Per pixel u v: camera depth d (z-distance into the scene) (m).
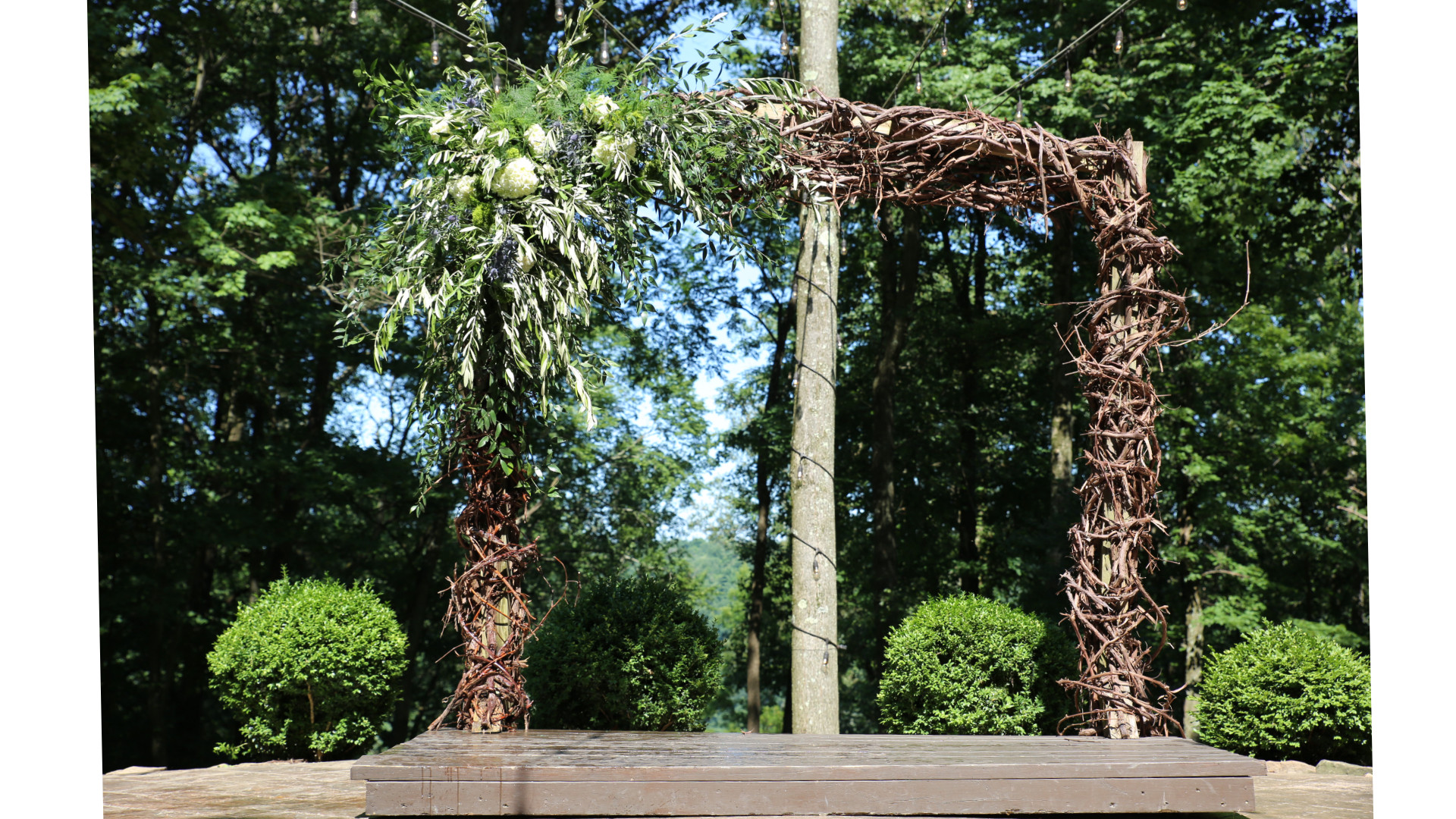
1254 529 13.13
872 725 15.91
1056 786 3.06
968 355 15.12
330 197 13.76
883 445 13.28
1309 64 9.15
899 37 11.70
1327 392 14.58
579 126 3.78
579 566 16.59
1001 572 14.68
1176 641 13.72
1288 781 4.46
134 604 11.24
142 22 9.94
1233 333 13.22
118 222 9.59
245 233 9.73
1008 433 15.69
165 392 12.27
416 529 13.34
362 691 5.52
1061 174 4.40
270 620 5.42
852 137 4.36
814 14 5.54
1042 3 11.83
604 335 15.20
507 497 3.86
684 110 3.92
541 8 12.54
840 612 16.16
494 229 3.52
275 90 13.12
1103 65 11.08
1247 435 13.16
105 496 11.21
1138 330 4.36
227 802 3.60
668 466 17.56
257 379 12.51
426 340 3.84
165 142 10.07
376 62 3.80
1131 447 4.34
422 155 3.91
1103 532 4.31
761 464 15.36
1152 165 10.34
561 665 5.44
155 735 11.89
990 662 5.20
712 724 27.52
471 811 2.89
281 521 11.62
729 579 31.22
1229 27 9.90
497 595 3.86
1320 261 11.48
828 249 5.27
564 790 2.92
